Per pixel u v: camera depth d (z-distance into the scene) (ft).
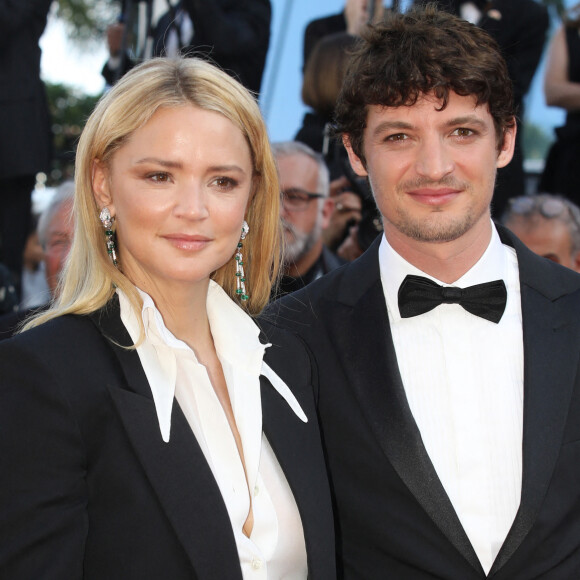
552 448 12.84
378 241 14.99
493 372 13.70
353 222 25.08
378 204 13.91
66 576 10.16
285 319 14.66
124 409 10.83
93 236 11.68
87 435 10.67
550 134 29.86
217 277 13.60
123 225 11.49
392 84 13.07
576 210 21.65
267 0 26.37
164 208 11.19
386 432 13.20
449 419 13.61
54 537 10.19
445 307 13.94
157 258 11.39
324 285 15.11
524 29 25.03
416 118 13.23
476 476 13.26
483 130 13.37
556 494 12.86
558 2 29.22
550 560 12.75
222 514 10.89
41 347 10.85
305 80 24.43
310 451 12.57
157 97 11.10
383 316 14.08
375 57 13.53
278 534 11.89
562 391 13.15
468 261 14.03
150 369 11.31
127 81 11.37
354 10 25.45
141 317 11.46
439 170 13.00
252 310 13.71
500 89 13.39
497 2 24.93
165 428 10.90
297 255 22.43
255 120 11.83
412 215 13.42
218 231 11.49
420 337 14.02
